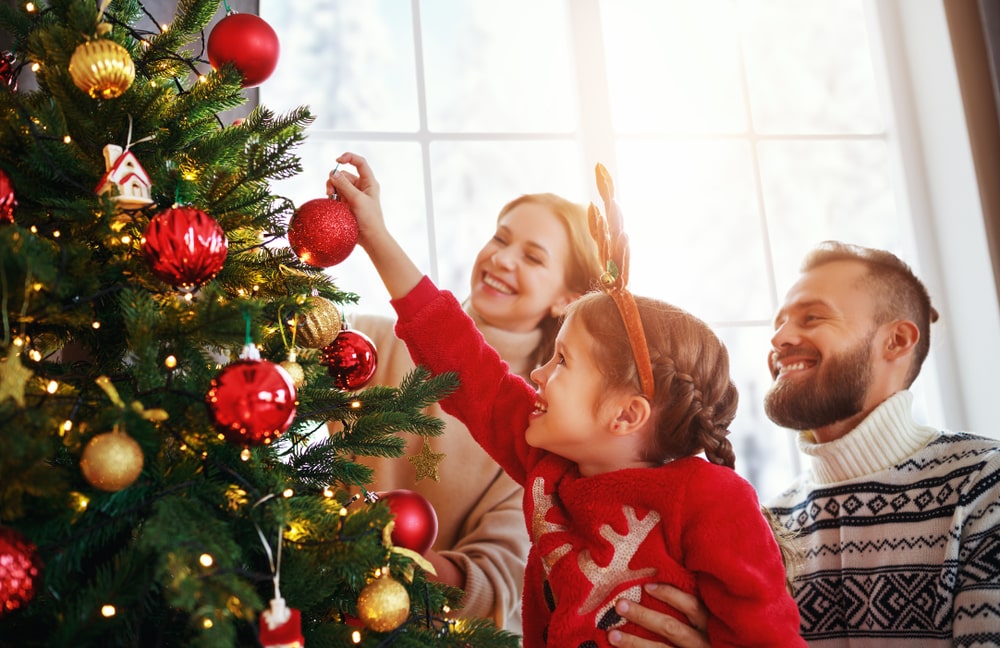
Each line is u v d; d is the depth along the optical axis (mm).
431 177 1627
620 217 926
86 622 634
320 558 732
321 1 1631
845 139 1846
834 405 1191
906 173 1825
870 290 1206
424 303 1005
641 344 869
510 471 1013
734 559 796
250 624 663
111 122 823
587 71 1715
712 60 1809
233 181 840
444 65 1672
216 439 754
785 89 1841
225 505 722
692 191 1752
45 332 825
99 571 687
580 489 875
